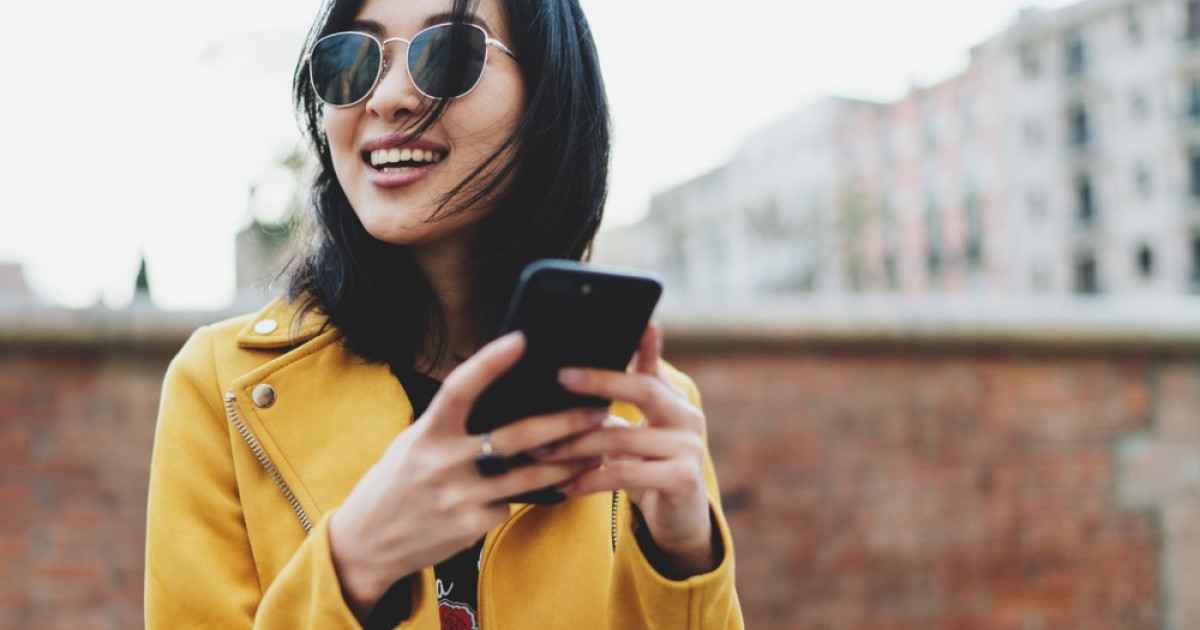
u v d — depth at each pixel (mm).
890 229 38031
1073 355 3803
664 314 3400
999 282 35094
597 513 830
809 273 31734
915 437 3621
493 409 569
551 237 881
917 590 3525
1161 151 31531
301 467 757
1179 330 3797
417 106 761
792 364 3562
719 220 41938
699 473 625
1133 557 3730
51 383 2881
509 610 766
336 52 786
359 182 796
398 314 831
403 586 647
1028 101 35000
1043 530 3666
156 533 742
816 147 38438
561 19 863
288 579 600
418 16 780
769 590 3412
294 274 885
